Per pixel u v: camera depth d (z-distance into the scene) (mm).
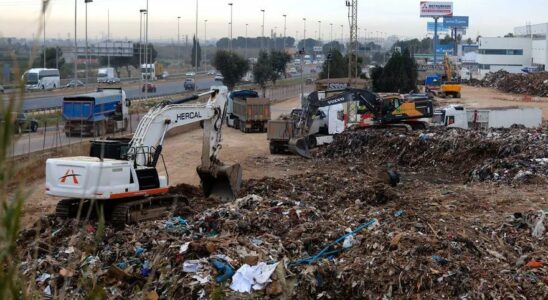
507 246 16844
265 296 13586
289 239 16781
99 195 17688
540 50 126875
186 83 85750
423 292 13500
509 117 46906
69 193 17500
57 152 31016
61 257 13648
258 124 52562
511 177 29578
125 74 125562
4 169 3037
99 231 4031
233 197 22719
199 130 54844
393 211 20609
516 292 13422
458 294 13328
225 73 84938
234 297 13367
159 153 20922
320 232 17109
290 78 128500
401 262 14406
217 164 23125
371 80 87625
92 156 19766
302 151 38406
